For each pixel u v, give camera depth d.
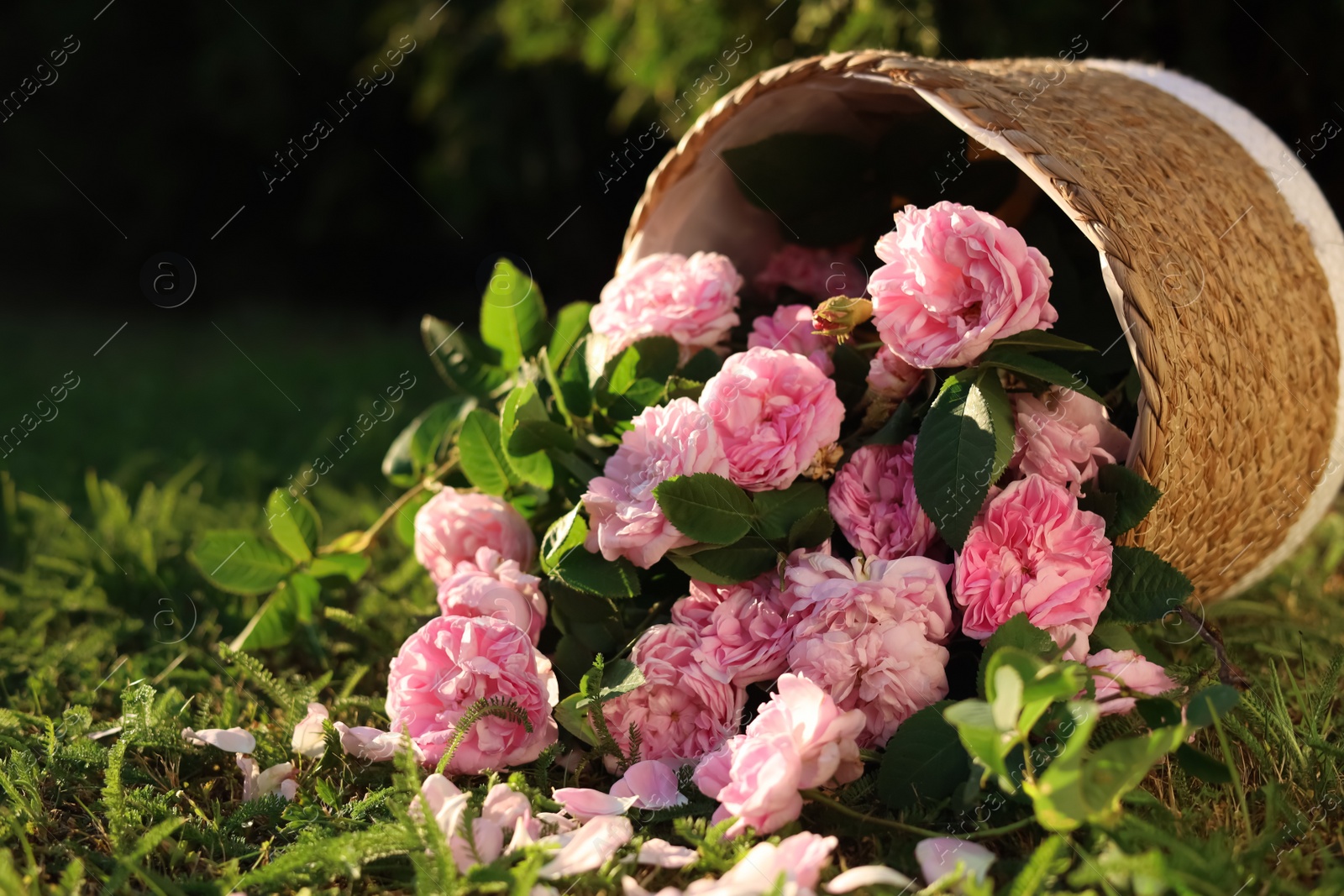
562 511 2.11
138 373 4.78
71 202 7.23
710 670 1.98
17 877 1.91
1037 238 2.07
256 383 4.50
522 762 1.98
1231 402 2.01
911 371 2.03
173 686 2.13
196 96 6.82
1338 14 2.86
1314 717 1.98
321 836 1.93
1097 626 1.99
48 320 6.66
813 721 1.91
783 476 2.00
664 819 1.95
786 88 2.13
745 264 2.24
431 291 7.12
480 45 5.51
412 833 1.90
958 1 2.74
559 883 1.90
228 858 1.95
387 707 2.00
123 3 6.91
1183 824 1.92
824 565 1.97
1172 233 2.01
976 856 1.88
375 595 2.22
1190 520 2.01
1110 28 2.88
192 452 3.16
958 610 2.00
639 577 2.06
